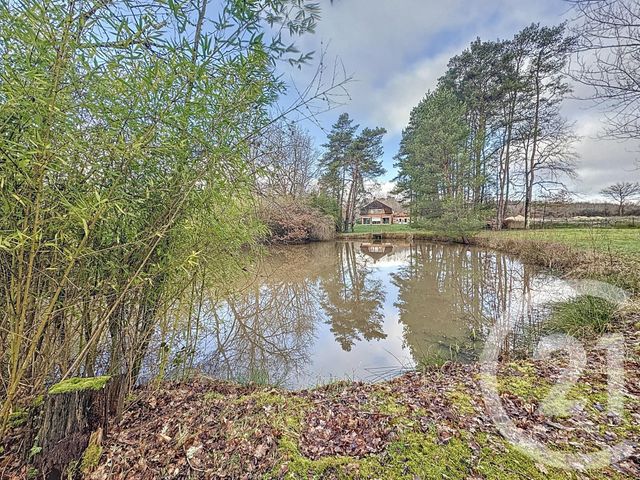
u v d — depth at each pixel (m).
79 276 1.57
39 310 1.46
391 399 2.43
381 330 5.09
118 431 1.95
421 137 17.48
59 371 1.71
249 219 2.98
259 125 1.96
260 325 5.07
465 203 15.30
